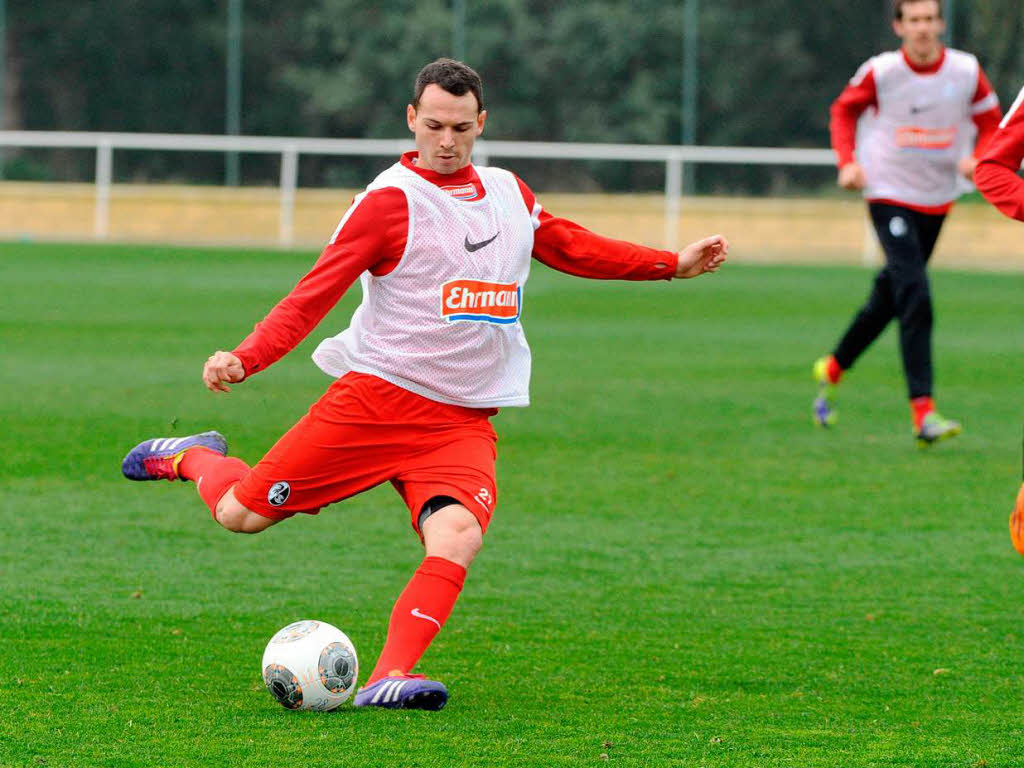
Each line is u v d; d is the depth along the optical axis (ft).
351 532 79.25
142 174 385.50
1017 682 54.19
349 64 431.43
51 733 46.21
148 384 130.93
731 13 418.51
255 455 100.32
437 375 51.34
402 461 51.93
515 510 85.15
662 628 61.52
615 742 46.26
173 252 300.40
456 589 50.24
